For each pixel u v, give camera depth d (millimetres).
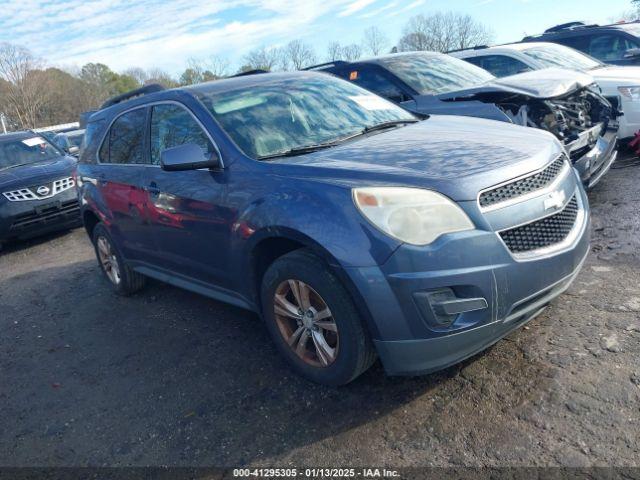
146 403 3406
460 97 5840
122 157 4746
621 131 6844
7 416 3562
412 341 2713
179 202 3855
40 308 5531
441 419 2766
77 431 3250
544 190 2957
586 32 9867
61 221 8523
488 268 2668
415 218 2672
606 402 2650
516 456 2447
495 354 3211
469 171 2826
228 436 2947
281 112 3932
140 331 4504
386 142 3453
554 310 3592
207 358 3830
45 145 9742
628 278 3850
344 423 2875
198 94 4105
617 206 5379
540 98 5117
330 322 3010
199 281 4086
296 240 2973
